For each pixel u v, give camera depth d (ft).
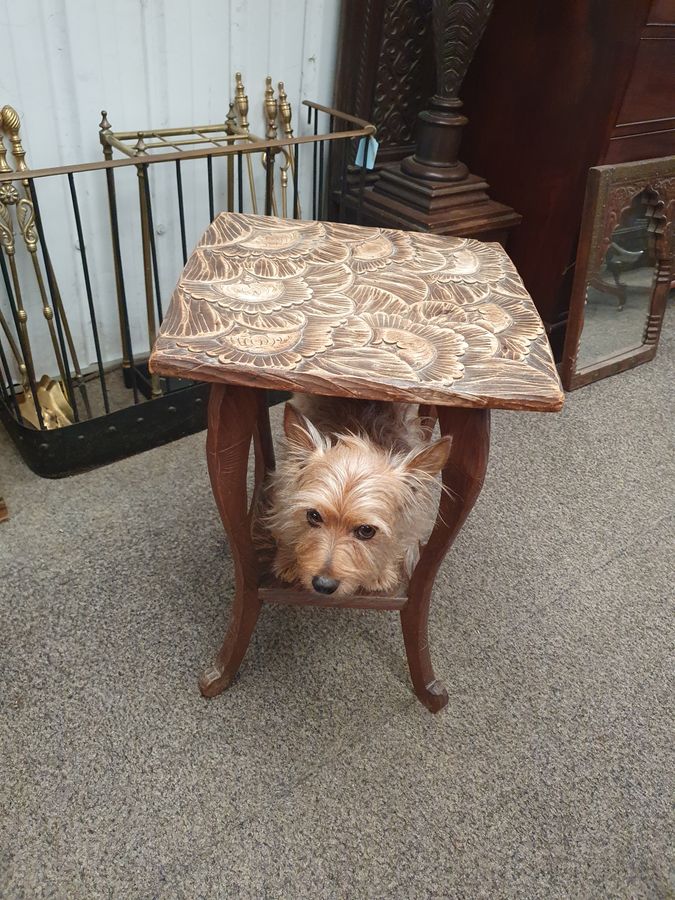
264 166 6.40
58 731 3.92
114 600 4.75
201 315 3.03
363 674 4.43
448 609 4.94
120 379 7.07
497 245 4.04
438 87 6.63
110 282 6.67
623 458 6.72
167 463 6.12
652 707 4.38
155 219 6.63
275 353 2.79
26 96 5.41
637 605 5.11
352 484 3.19
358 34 6.63
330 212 7.71
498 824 3.68
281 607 4.87
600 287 7.66
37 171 4.58
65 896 3.24
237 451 3.17
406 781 3.85
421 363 2.80
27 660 4.29
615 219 7.04
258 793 3.72
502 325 3.14
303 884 3.36
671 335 9.15
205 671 4.17
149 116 6.10
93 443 5.83
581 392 7.80
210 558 5.16
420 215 6.89
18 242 5.91
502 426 7.11
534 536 5.67
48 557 5.04
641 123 6.77
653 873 3.53
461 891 3.40
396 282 3.47
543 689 4.44
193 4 5.75
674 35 6.31
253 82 6.51
